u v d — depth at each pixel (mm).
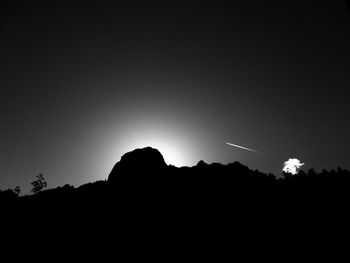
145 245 42062
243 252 36594
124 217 55531
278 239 39750
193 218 51844
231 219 49625
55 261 38594
